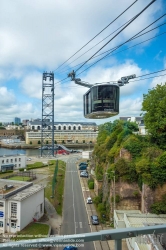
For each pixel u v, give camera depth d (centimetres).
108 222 4300
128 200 4088
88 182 7388
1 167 9438
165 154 3662
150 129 4381
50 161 12131
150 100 4488
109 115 2561
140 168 3700
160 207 3462
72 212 4944
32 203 4262
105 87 2438
